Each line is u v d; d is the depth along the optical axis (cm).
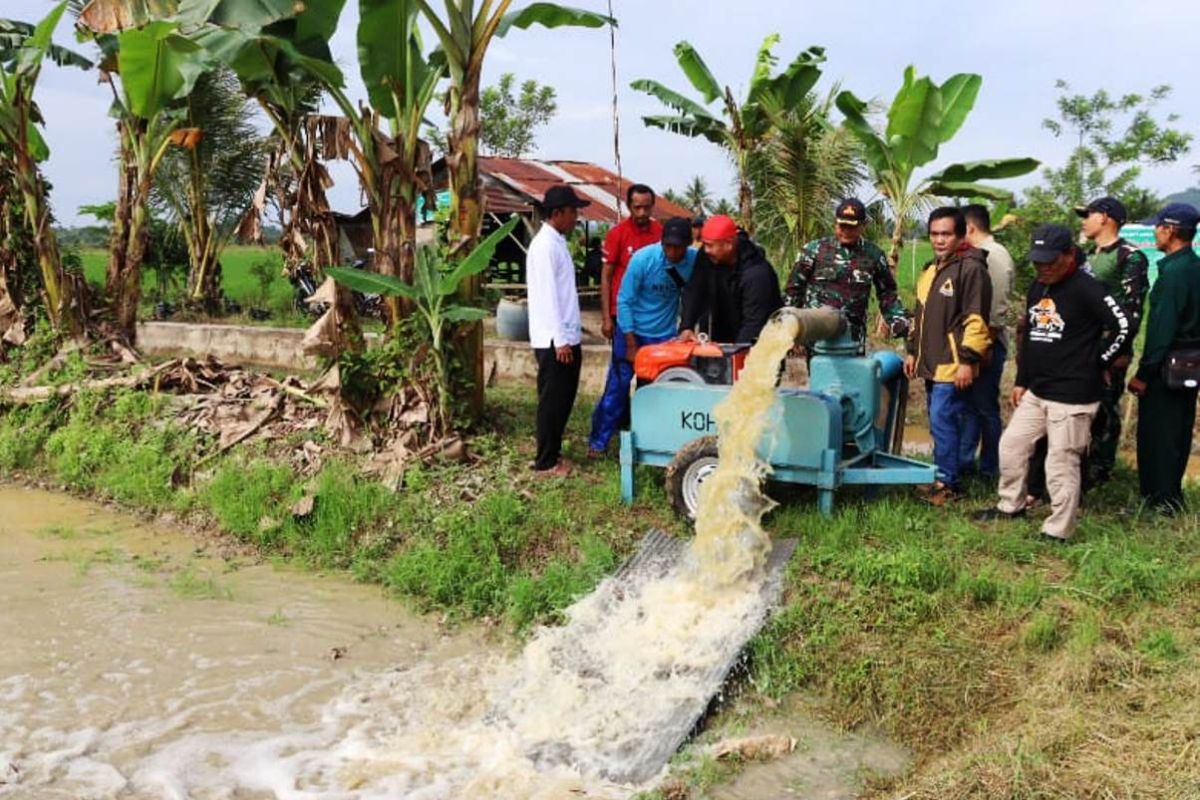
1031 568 551
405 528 684
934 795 390
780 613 527
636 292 741
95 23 915
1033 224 1445
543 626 571
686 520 628
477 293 802
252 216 886
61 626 591
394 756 450
